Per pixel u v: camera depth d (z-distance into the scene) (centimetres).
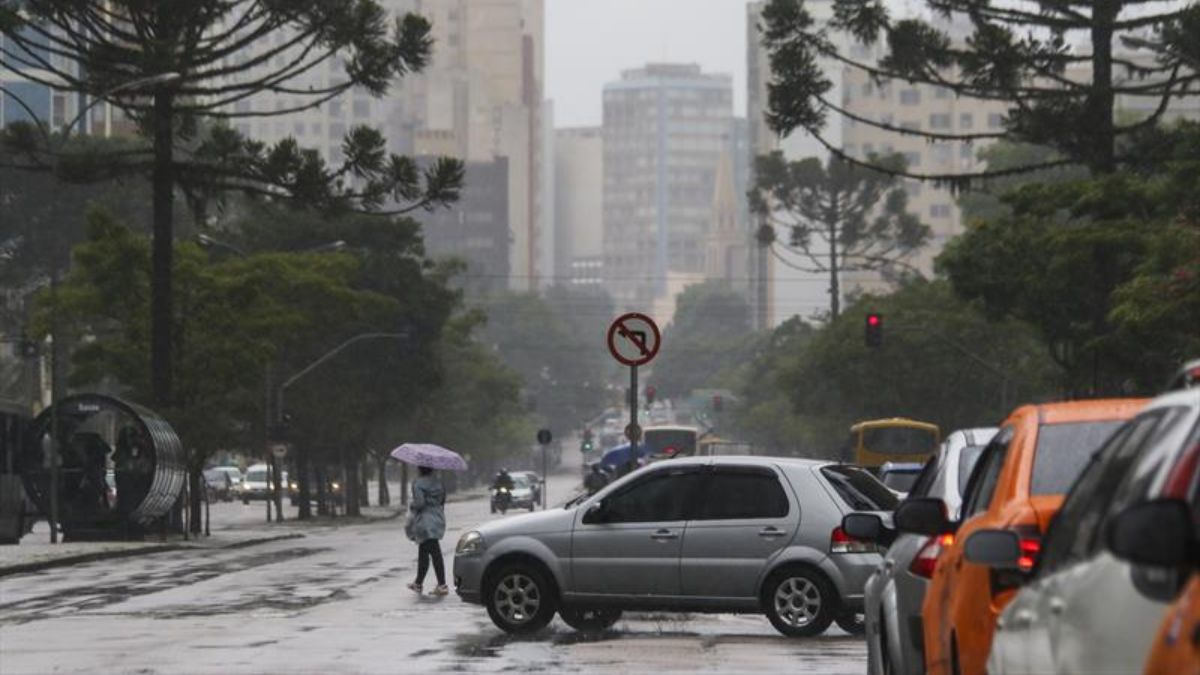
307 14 6712
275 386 10181
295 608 3219
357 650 2439
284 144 6856
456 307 12700
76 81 6775
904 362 11706
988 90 6388
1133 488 751
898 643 1493
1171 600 650
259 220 10944
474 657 2348
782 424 18638
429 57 6762
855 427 8619
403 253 11162
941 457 1711
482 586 2659
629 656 2362
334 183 6988
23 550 5484
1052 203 6800
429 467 3547
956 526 1373
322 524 9681
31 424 6444
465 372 15338
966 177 6612
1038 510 1134
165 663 2273
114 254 7194
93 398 6353
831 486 2605
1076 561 811
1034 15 6291
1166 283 5309
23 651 2428
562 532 2636
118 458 6431
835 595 2564
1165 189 6250
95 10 7569
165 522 6812
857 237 14800
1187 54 6131
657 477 2634
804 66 6381
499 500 11556
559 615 2988
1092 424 1216
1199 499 685
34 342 7450
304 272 9119
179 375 7250
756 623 2911
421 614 3073
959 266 6975
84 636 2656
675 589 2592
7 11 6450
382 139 6831
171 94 6881
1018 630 918
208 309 7288
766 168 14650
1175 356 6000
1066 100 6362
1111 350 6300
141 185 12575
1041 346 10638
